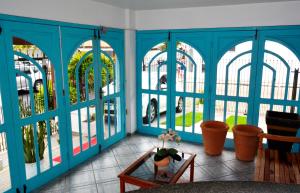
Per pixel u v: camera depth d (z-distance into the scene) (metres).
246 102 3.85
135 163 2.62
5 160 2.70
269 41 3.57
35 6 2.60
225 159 3.62
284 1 3.36
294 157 2.89
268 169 2.58
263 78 3.69
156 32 4.26
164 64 4.32
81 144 3.46
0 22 2.28
